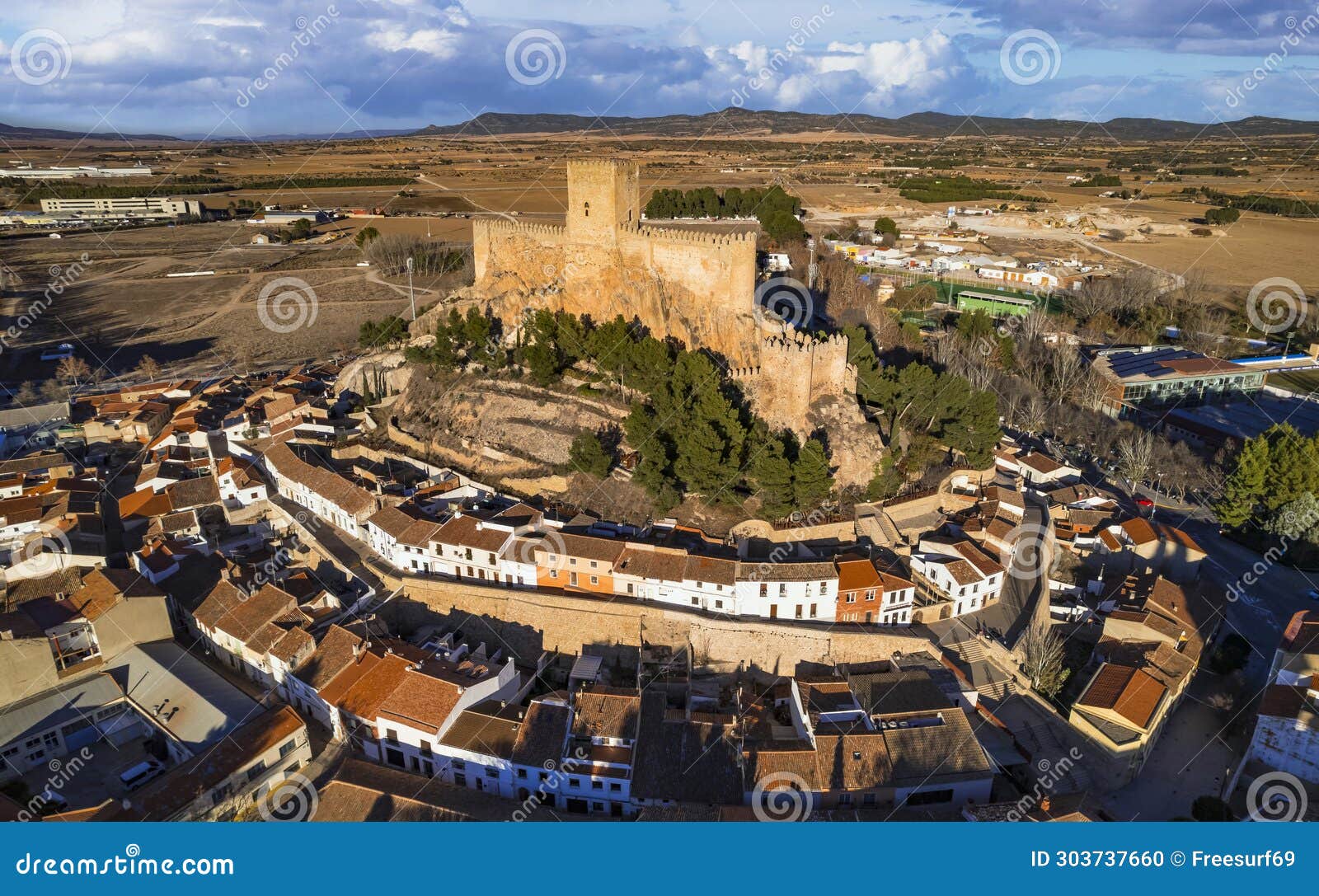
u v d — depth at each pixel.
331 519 112.06
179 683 85.12
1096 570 109.81
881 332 158.75
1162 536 109.25
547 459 113.00
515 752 75.25
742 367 117.44
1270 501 117.19
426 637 94.50
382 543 103.50
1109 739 76.00
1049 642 90.56
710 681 89.81
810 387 110.94
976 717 81.94
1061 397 168.38
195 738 79.06
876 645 89.06
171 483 120.75
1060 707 82.94
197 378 177.75
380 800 69.50
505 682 84.31
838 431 110.25
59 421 151.50
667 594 92.50
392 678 82.31
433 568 99.81
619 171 125.44
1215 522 124.81
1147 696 79.62
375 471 117.62
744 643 90.69
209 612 94.31
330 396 145.50
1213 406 168.12
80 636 88.31
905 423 123.00
